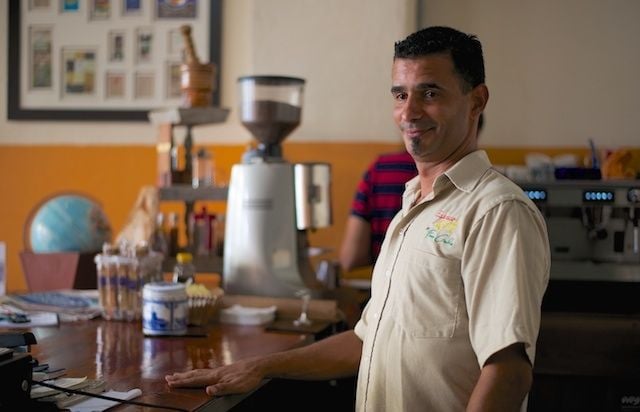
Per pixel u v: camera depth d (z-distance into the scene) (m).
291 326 2.46
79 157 4.16
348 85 3.79
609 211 3.11
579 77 3.93
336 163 3.81
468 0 3.97
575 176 3.18
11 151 4.21
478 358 1.49
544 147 3.96
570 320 2.88
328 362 1.93
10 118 4.18
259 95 2.87
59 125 4.17
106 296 2.47
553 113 3.95
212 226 3.03
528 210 1.55
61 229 2.90
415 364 1.60
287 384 2.46
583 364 2.88
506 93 3.98
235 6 4.02
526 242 1.51
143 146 4.11
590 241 3.14
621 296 3.09
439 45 1.65
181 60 4.04
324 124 3.82
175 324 2.27
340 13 3.79
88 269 2.91
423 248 1.63
